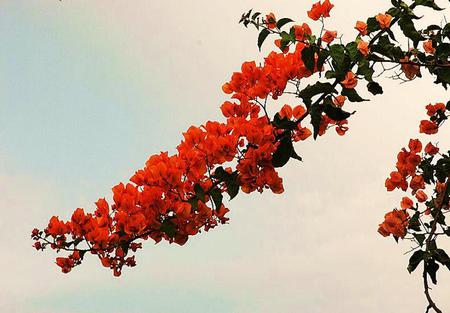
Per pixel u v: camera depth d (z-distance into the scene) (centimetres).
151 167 211
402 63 252
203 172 214
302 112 231
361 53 225
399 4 246
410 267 269
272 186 216
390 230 295
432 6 247
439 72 264
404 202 302
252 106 235
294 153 214
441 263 265
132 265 231
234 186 215
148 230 218
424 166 307
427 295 256
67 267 222
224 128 221
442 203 285
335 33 240
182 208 209
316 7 237
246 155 215
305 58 215
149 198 212
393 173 307
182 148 217
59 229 221
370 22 245
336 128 251
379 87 243
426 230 295
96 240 215
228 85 234
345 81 219
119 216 215
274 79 226
